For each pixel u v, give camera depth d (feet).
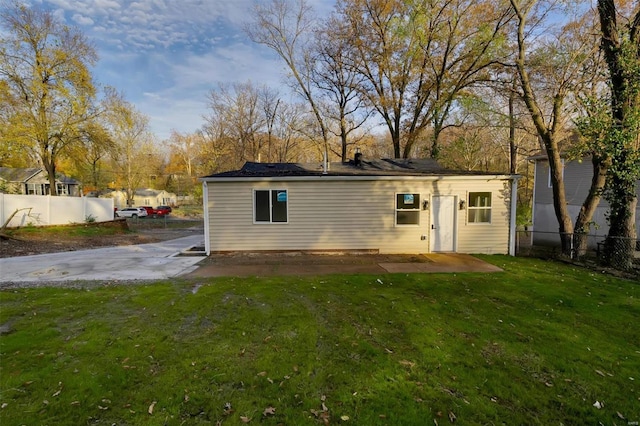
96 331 14.20
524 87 35.65
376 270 27.30
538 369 11.57
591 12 34.68
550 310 17.65
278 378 10.71
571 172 45.91
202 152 135.95
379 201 35.12
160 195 171.22
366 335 14.14
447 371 11.28
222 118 114.73
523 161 100.53
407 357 12.23
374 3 64.13
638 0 29.78
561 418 9.05
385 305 18.03
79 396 9.58
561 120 34.68
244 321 15.60
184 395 9.71
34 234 48.47
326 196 34.73
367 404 9.42
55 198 56.18
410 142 67.15
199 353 12.34
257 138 111.04
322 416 8.89
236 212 34.45
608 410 9.41
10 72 66.44
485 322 15.78
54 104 70.49
